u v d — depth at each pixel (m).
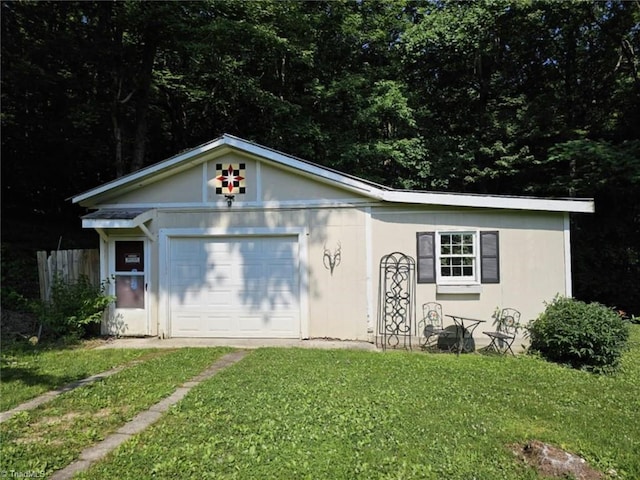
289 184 9.30
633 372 7.42
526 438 4.45
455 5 16.53
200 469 3.64
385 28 17.33
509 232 8.81
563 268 8.67
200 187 9.45
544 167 16.91
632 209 15.23
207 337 9.37
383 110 16.06
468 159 16.80
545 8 15.13
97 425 4.54
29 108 14.92
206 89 17.25
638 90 15.20
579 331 7.50
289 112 15.63
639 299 14.44
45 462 3.76
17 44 13.70
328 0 15.97
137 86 14.71
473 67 18.41
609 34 15.12
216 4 13.41
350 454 3.93
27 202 17.19
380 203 9.07
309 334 9.19
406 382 6.12
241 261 9.43
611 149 13.20
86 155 16.94
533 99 17.55
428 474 3.64
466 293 8.83
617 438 4.56
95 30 14.23
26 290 11.93
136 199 9.59
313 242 9.25
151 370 6.58
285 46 14.63
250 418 4.67
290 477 3.54
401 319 8.95
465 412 5.06
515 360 7.80
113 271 9.57
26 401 5.34
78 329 8.99
